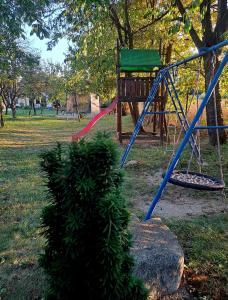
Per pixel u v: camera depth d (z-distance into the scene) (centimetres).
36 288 237
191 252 285
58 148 155
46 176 156
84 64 1241
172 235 268
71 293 147
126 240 151
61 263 146
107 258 135
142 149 852
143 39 1173
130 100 918
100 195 136
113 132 1275
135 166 653
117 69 903
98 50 1126
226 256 277
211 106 832
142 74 1365
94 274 141
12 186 511
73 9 726
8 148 953
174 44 1269
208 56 752
